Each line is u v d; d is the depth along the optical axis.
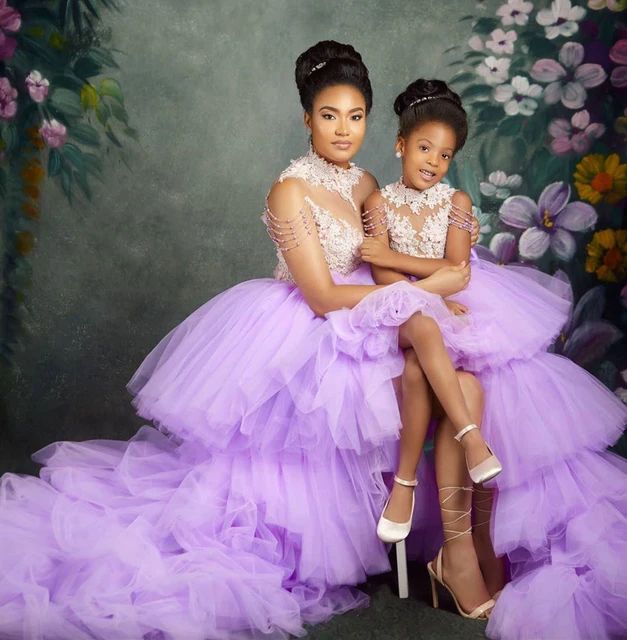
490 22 3.79
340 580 2.35
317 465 2.42
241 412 2.39
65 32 3.80
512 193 3.82
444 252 2.68
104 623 2.09
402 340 2.37
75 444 2.88
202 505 2.42
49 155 3.83
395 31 3.81
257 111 3.85
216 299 2.75
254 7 3.80
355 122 2.64
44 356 3.90
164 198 3.87
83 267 3.88
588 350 3.81
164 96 3.82
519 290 2.64
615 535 2.23
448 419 2.33
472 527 2.44
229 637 2.16
